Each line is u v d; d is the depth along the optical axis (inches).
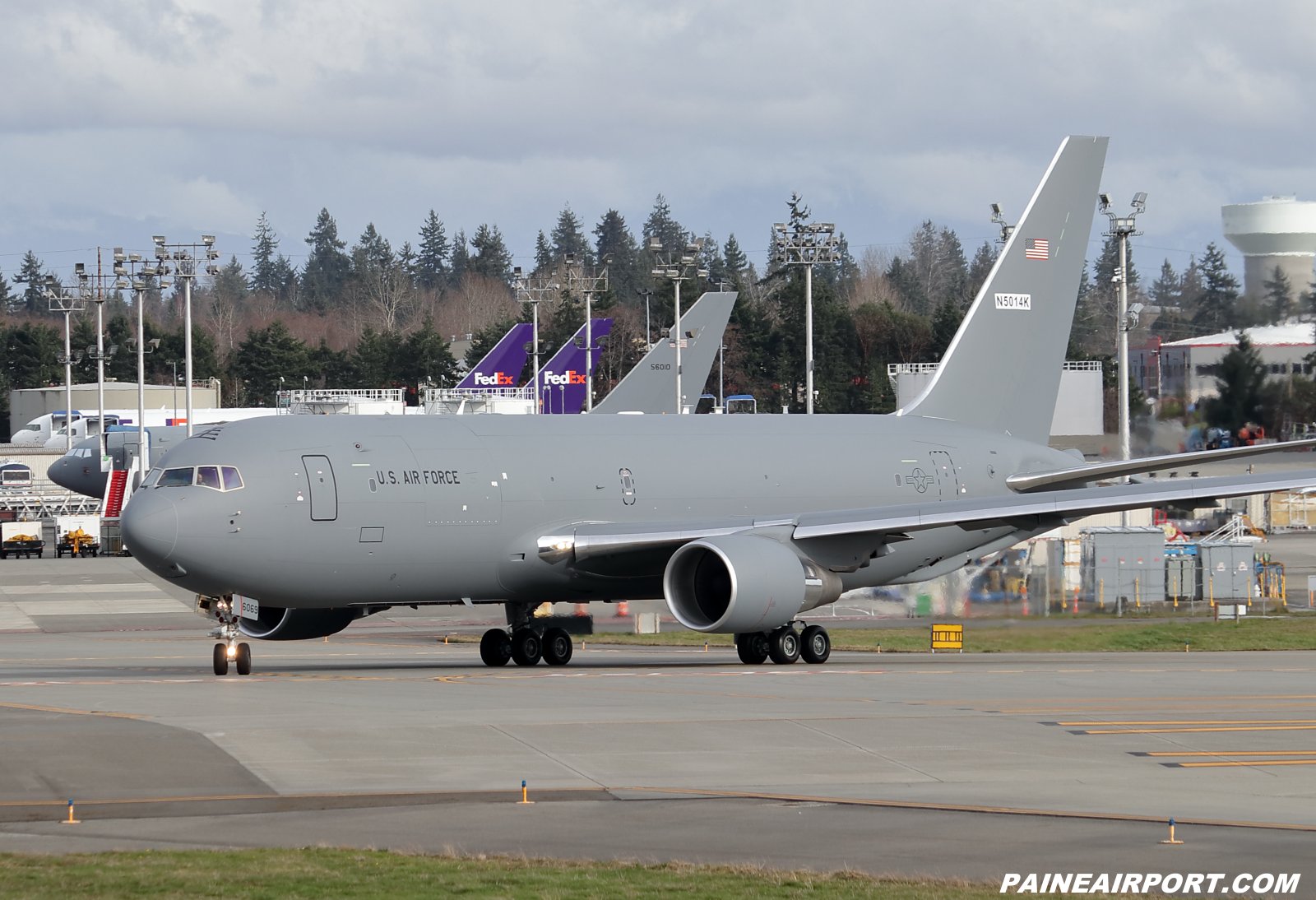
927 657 6353.3
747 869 2300.7
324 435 5226.4
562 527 5551.2
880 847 2486.5
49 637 7549.2
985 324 6914.4
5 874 2201.0
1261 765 3302.2
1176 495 5398.6
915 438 6614.2
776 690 4530.0
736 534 5398.6
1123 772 3203.7
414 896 2095.2
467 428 5575.8
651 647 7165.4
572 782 3014.3
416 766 3147.1
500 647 5718.5
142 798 2829.7
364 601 5285.4
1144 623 7795.3
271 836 2536.9
